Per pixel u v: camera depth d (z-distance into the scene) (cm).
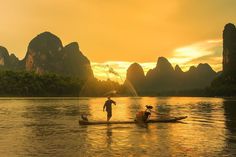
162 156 1310
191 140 1716
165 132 2050
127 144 1593
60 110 4678
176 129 2212
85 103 7681
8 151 1420
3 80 14462
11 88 14400
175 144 1590
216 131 2111
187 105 6869
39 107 5600
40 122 2767
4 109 4916
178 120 2747
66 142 1659
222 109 5072
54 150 1441
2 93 14288
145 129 2209
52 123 2673
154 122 2667
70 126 2425
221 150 1435
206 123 2644
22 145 1571
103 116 3500
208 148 1482
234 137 1825
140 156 1310
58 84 15750
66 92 15925
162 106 6378
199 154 1348
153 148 1482
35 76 15388
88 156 1313
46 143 1630
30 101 8956
